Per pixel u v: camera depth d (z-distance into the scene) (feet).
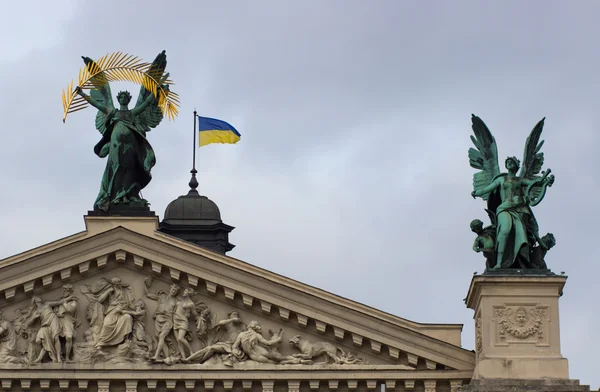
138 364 297.94
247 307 302.25
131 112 317.42
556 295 299.17
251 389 297.33
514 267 301.43
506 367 294.46
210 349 299.17
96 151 317.83
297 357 299.79
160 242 302.45
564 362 295.07
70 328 299.58
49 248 301.63
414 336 299.17
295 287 301.43
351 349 301.43
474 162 312.09
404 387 298.97
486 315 298.35
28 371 295.28
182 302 301.63
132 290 303.48
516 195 304.91
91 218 305.53
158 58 320.91
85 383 295.69
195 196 421.59
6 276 299.99
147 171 313.73
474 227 304.71
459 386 297.12
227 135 371.97
